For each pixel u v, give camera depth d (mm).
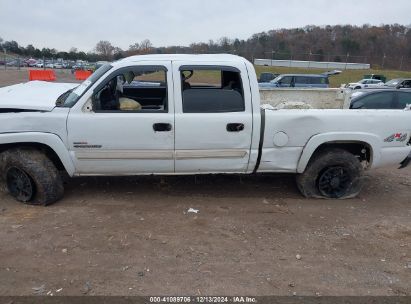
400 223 4906
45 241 4105
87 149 4805
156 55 4953
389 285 3574
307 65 62562
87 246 4031
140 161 4918
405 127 5375
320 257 4012
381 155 5367
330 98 6645
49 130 4715
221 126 4867
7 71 40469
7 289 3320
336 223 4812
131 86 5645
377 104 10156
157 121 4770
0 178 5195
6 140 4703
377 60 80875
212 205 5176
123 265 3717
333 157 5297
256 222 4727
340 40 84688
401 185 6406
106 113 4746
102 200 5199
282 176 6363
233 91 4914
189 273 3623
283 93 6633
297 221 4809
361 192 5969
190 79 5242
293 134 5066
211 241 4227
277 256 3990
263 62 62000
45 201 4918
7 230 4312
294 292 3412
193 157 4957
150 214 4828
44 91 5711
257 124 4934
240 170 5152
